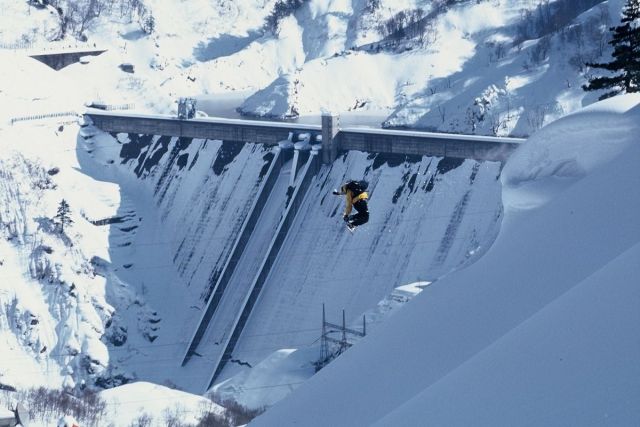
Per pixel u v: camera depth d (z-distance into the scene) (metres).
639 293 21.53
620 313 21.30
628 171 30.83
